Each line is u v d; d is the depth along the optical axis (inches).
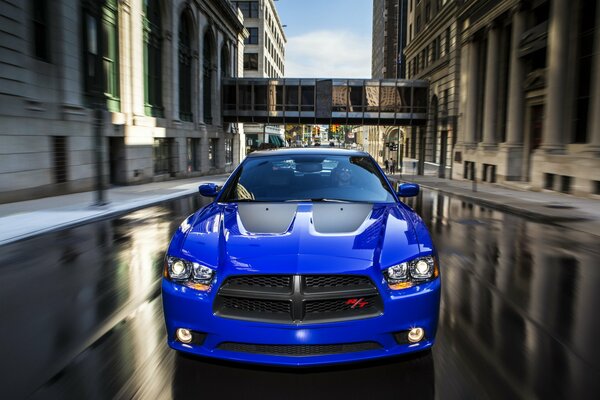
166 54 1046.4
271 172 175.0
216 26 1459.2
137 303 179.2
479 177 1063.6
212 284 110.0
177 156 1112.2
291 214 137.9
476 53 1144.2
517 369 120.2
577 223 401.1
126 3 825.5
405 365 121.1
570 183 679.1
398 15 2664.9
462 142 1198.3
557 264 251.0
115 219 426.3
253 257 110.3
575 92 700.7
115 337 143.5
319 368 111.9
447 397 105.7
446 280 215.3
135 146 869.8
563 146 726.5
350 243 115.5
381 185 169.2
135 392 108.6
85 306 175.6
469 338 141.9
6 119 510.9
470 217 457.4
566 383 112.9
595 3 649.6
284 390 108.2
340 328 105.5
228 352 109.3
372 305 108.9
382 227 126.6
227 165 1697.8
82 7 679.7
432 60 1517.0
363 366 112.6
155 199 588.4
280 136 3412.9
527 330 149.6
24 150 543.2
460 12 1204.5
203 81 1392.7
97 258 260.4
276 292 106.2
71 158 648.4
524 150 896.9
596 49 624.1
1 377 117.0
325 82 1528.1
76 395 107.4
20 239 315.3
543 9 828.0
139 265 243.1
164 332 147.3
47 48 601.3
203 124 1328.7
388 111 1544.0
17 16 523.2
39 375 118.0
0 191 506.3
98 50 738.2
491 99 1037.2
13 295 190.7
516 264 250.4
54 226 361.4
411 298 109.8
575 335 145.5
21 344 138.9
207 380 113.6
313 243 114.6
